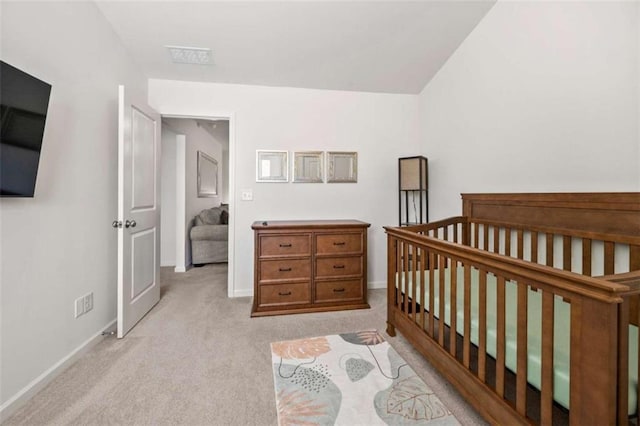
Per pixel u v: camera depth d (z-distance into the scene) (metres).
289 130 3.18
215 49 2.55
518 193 2.03
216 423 1.33
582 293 0.85
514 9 2.10
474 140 2.53
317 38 2.48
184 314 2.59
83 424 1.31
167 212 4.56
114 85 2.29
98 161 2.07
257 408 1.42
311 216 3.26
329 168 3.27
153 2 2.05
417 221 3.38
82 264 1.90
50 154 1.62
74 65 1.81
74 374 1.68
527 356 1.08
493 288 1.76
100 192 2.10
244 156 3.10
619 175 1.51
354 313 2.65
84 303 1.91
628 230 1.40
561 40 1.78
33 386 1.49
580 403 0.87
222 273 4.05
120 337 2.11
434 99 3.10
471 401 1.33
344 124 3.30
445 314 1.61
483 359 1.27
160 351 1.95
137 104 2.34
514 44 2.11
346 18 2.29
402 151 3.42
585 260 1.60
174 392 1.53
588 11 1.63
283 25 2.32
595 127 1.62
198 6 2.10
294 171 3.19
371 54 2.73
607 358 0.80
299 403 1.46
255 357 1.88
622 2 1.48
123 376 1.67
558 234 1.74
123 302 2.13
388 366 1.78
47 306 1.60
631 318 1.36
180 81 2.96
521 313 1.09
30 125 1.37
